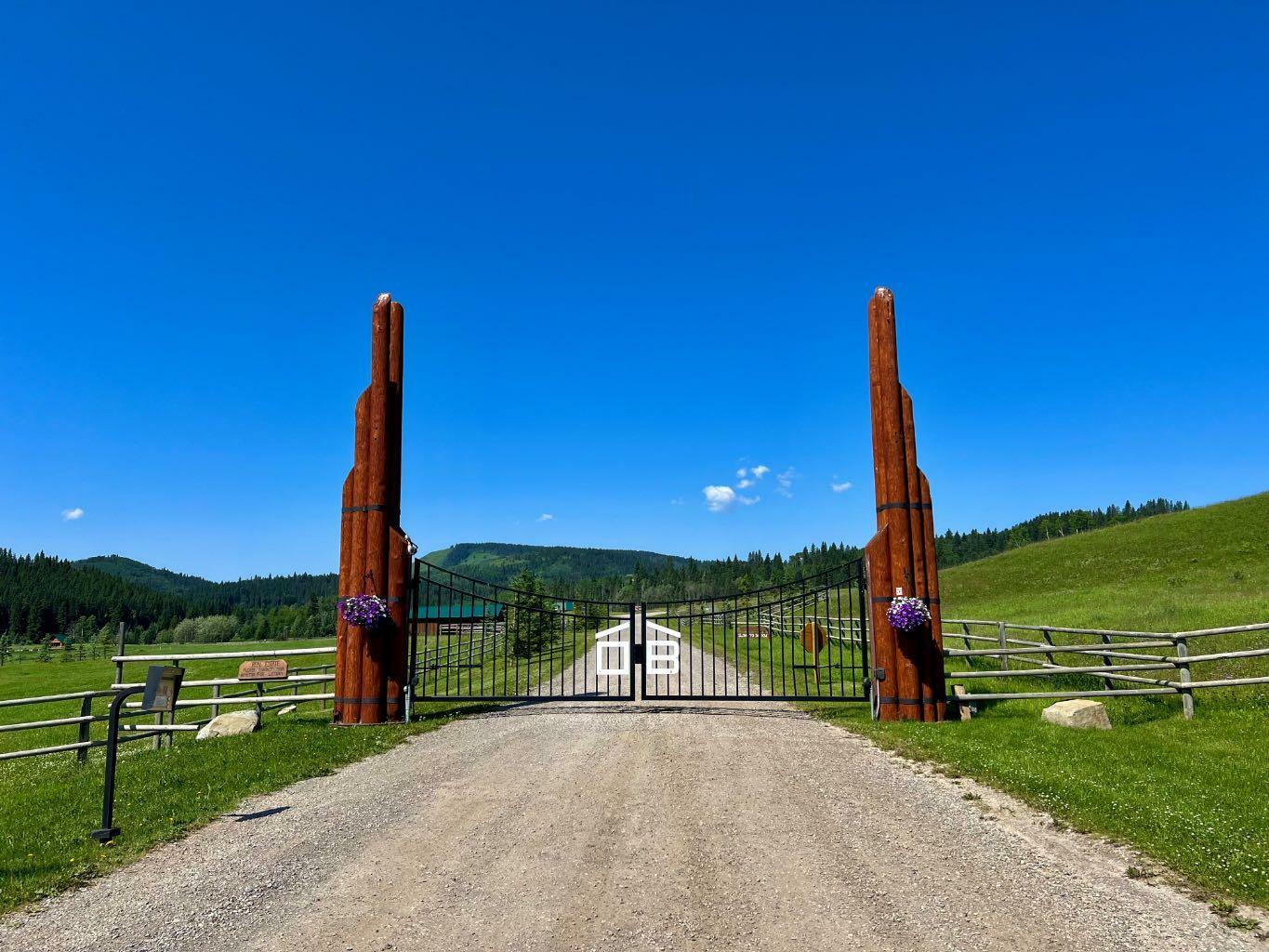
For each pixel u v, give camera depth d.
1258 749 8.92
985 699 12.23
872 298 12.21
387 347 12.30
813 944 4.44
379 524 11.88
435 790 7.83
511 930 4.67
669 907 4.95
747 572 91.38
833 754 9.27
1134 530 52.97
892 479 11.64
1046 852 5.89
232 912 5.01
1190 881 5.27
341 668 11.79
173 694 6.75
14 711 28.67
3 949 4.53
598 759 9.03
